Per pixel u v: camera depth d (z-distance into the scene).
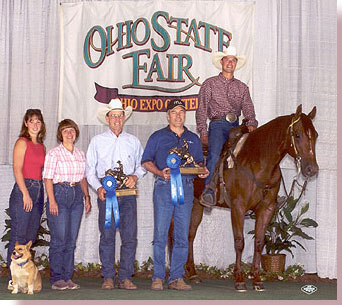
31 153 6.32
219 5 8.25
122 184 6.27
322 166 7.96
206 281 7.45
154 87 8.23
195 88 8.22
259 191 6.28
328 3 8.12
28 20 8.37
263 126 6.37
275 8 8.27
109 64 8.29
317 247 8.02
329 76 8.08
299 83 8.16
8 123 8.29
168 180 6.24
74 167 6.24
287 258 8.19
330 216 8.02
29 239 6.47
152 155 6.31
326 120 8.02
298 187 8.19
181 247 6.33
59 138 6.31
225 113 6.73
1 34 8.33
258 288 6.50
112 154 6.33
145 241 8.30
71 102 8.25
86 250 8.26
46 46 8.37
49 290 6.34
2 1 8.35
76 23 8.30
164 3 8.28
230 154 6.45
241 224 6.34
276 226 7.67
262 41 8.26
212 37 8.24
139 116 8.22
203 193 6.54
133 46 8.28
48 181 6.16
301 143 5.92
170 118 6.31
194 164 6.28
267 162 6.20
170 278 6.45
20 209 6.28
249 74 8.15
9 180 8.31
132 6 8.30
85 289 6.42
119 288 6.44
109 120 6.43
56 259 6.35
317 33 8.11
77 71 8.27
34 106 8.33
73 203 6.27
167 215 6.27
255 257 6.50
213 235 8.27
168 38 8.26
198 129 6.75
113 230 6.36
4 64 8.31
